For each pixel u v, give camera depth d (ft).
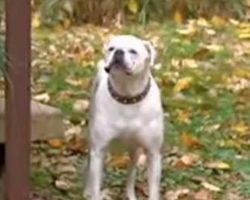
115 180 35.19
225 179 35.78
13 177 28.73
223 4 63.62
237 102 45.91
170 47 55.06
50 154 37.32
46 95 45.32
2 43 29.37
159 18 62.39
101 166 31.22
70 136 39.78
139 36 58.18
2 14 32.78
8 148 28.66
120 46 29.73
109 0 61.93
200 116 43.45
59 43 56.39
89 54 53.88
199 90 47.67
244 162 37.47
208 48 55.21
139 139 30.96
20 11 27.86
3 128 29.86
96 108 30.96
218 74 50.44
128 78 29.94
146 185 34.86
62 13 61.31
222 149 39.22
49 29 60.13
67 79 48.70
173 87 47.73
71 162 36.76
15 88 28.25
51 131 30.96
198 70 51.16
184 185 34.99
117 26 61.36
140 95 30.42
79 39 57.52
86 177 33.22
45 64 51.52
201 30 59.11
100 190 31.73
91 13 61.82
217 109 44.70
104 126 30.68
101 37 58.18
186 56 53.83
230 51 55.16
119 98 30.40
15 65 28.12
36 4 61.72
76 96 45.91
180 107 44.70
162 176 35.42
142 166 36.32
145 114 30.58
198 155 38.32
